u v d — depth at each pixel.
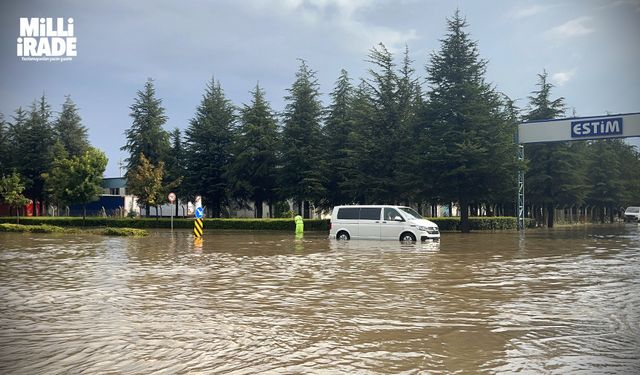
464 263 15.09
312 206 44.88
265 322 7.61
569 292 10.12
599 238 28.06
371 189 36.00
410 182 33.94
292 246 21.83
